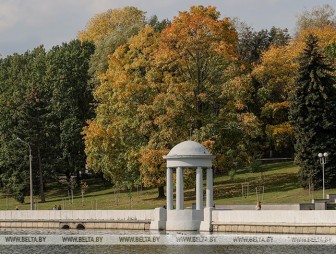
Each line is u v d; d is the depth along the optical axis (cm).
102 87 11881
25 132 13575
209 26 10806
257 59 14412
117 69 11669
